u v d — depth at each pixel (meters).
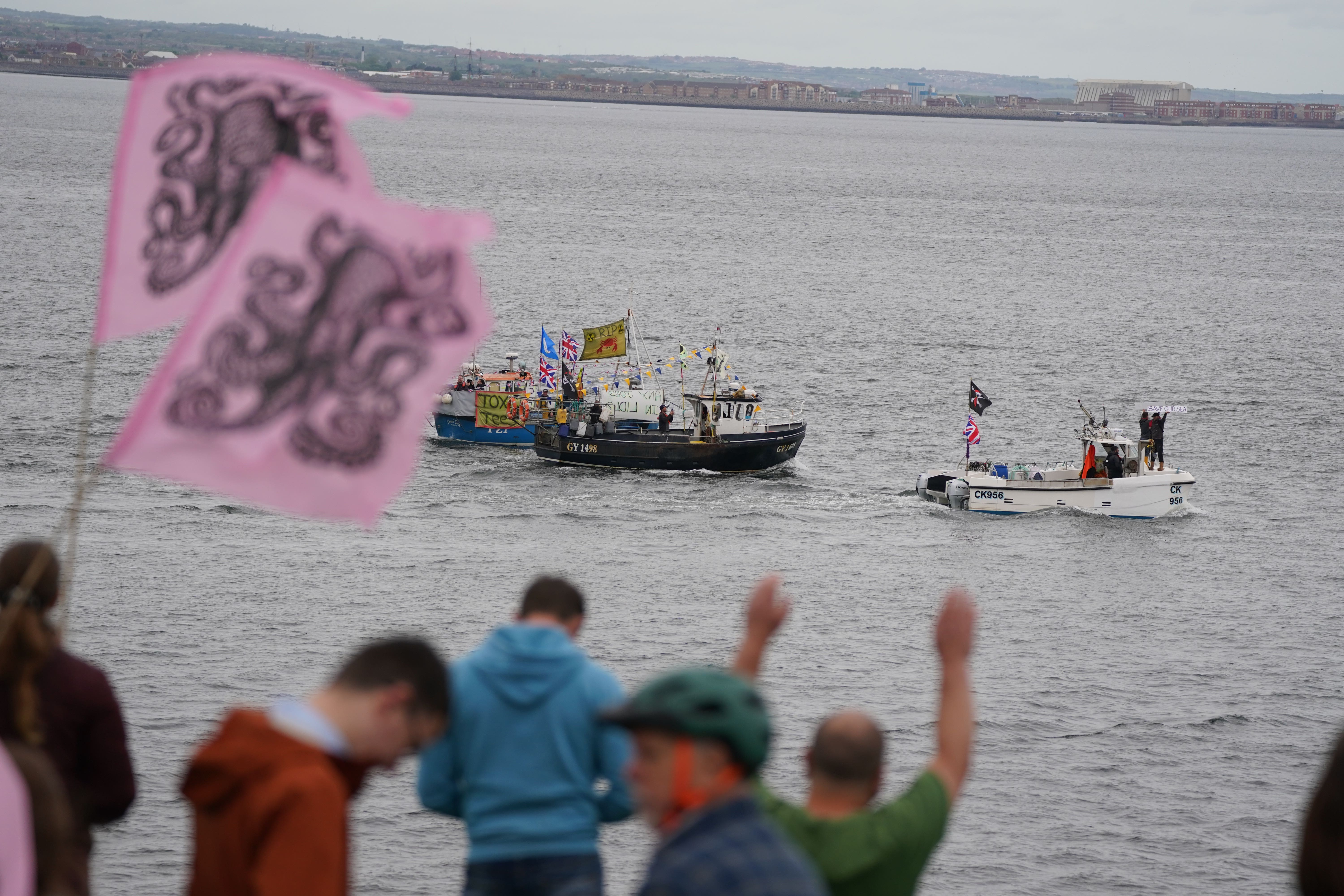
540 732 23.52
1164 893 71.25
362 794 78.69
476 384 193.88
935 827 20.11
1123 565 138.25
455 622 112.75
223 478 17.56
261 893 17.34
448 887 69.50
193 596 114.06
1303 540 150.25
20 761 16.17
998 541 146.75
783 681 100.31
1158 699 99.12
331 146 19.09
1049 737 90.94
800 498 164.62
